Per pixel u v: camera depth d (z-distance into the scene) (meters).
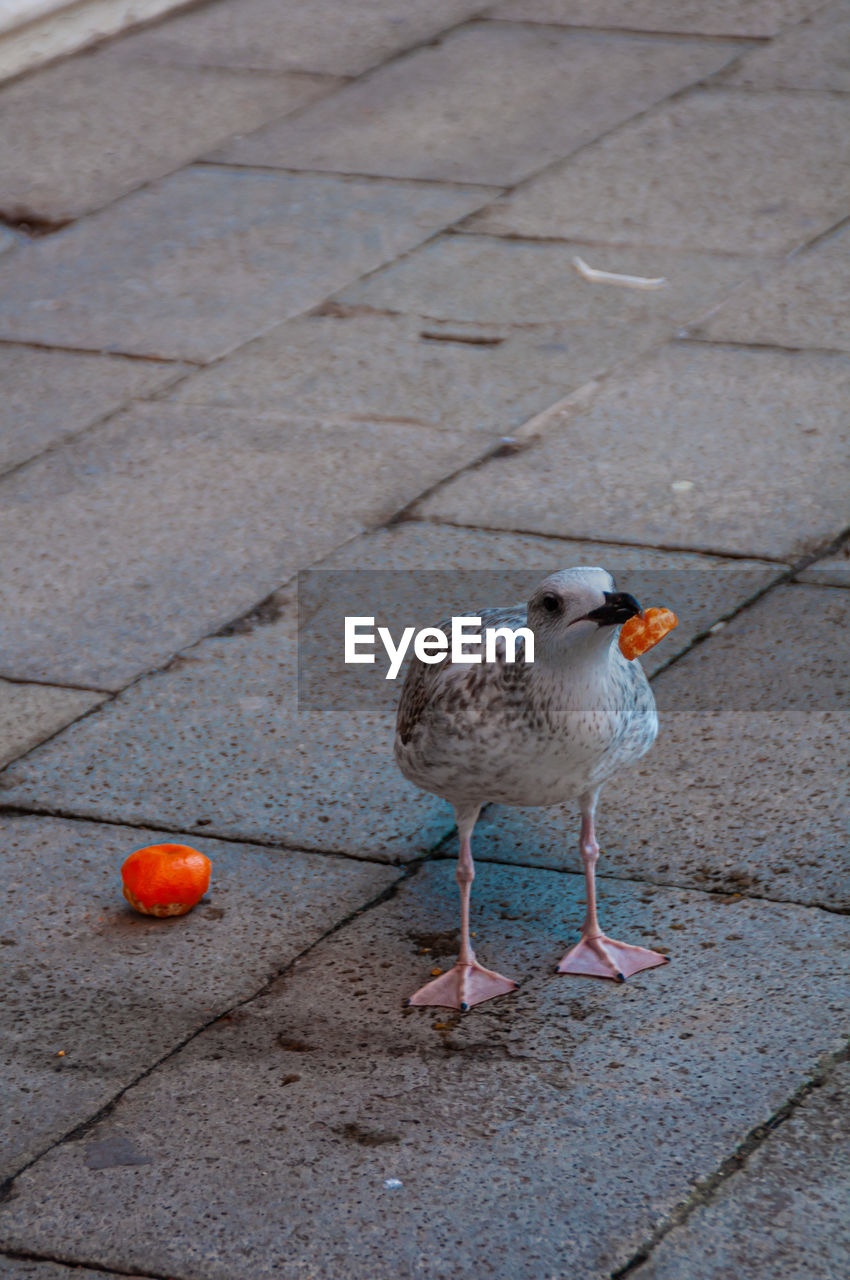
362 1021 1.83
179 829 2.04
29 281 3.08
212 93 3.89
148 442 2.63
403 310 2.88
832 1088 1.73
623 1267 1.62
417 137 3.57
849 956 1.84
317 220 3.22
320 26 4.29
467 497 2.48
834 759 2.05
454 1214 1.66
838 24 4.03
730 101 3.62
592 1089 1.75
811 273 2.89
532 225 3.13
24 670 2.26
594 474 2.51
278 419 2.66
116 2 4.25
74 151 3.62
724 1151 1.69
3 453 2.63
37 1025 1.84
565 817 2.03
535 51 4.01
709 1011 1.81
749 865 1.95
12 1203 1.69
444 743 1.78
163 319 2.91
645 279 2.91
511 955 1.89
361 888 1.97
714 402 2.62
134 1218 1.67
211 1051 1.81
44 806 2.08
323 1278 1.62
